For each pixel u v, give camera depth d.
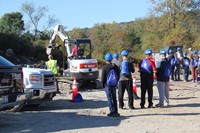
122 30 90.50
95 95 18.66
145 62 13.95
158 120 11.32
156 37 68.69
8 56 49.12
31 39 76.81
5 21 86.12
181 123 10.78
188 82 25.50
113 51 86.88
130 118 11.71
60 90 20.58
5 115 12.11
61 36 24.66
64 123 10.75
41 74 13.23
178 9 67.06
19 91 10.80
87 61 21.64
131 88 13.77
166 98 14.34
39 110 13.50
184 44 63.69
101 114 12.67
